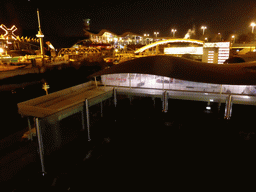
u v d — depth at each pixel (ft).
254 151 33.81
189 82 48.39
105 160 33.60
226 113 41.83
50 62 155.63
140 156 34.30
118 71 53.26
